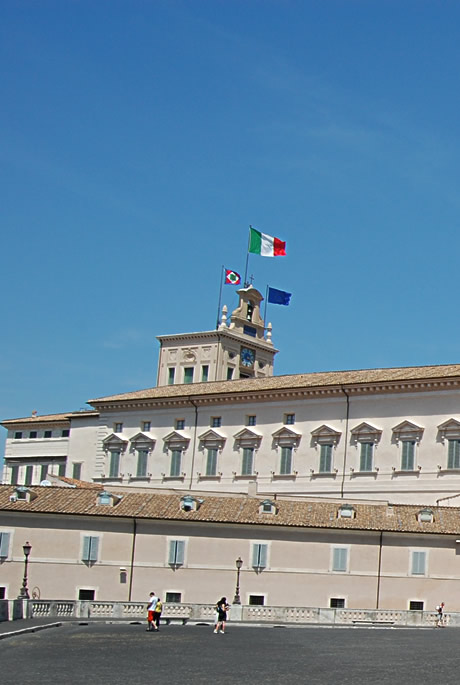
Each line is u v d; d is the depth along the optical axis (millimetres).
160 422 142250
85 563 99000
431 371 123250
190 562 99625
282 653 61375
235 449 134250
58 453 156750
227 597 99188
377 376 126938
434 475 118625
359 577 99500
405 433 121562
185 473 137750
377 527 100062
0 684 46125
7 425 163875
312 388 128500
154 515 99938
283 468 130125
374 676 50125
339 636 74750
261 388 133000
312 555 99875
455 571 99125
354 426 125375
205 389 140750
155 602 77625
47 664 53844
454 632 81125
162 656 58719
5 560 98438
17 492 100938
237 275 180500
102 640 67500
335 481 125375
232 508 102688
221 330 174125
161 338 179500
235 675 50469
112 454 145000
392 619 91500
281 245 165875
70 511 99375
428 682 47844
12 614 81375
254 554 99750
